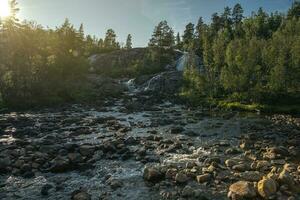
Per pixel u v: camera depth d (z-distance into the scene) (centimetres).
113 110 6219
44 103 6988
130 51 15475
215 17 15688
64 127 4141
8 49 8619
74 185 2038
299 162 2411
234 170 2220
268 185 1780
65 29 11556
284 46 7456
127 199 1811
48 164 2364
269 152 2664
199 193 1809
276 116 5325
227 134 3703
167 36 15812
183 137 3500
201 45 14325
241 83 7319
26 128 4019
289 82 6912
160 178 2095
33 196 1884
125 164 2450
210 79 8475
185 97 7994
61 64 9219
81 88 8769
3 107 6288
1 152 2680
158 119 4872
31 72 7550
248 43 8419
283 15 14600
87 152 2664
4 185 2041
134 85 10750
